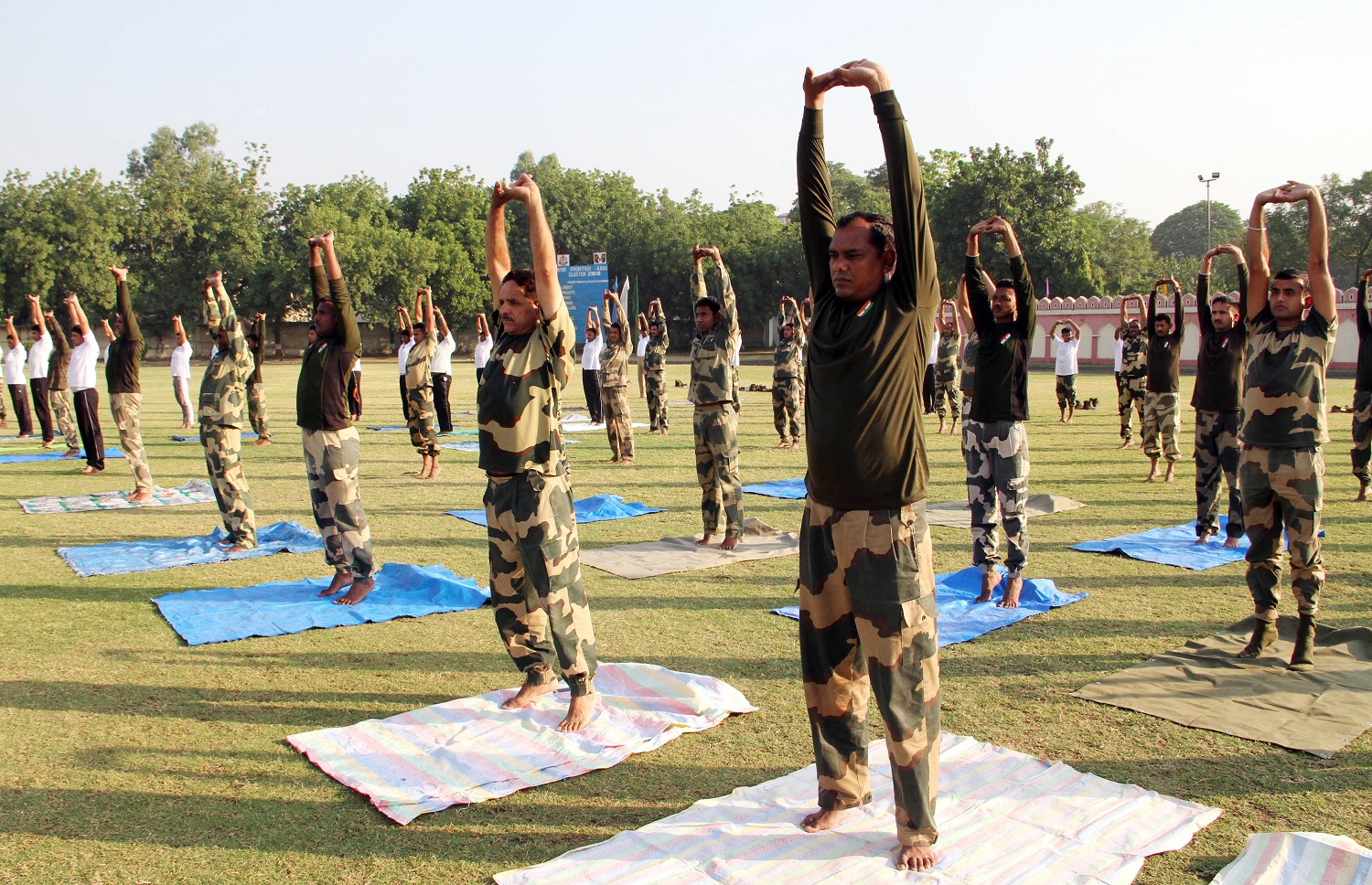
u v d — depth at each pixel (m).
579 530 9.16
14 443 16.08
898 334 3.10
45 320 15.31
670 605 6.59
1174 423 11.38
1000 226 6.26
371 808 3.77
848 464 3.13
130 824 3.66
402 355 17.36
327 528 6.65
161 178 52.56
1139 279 59.19
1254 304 5.34
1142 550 7.91
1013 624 6.09
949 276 44.56
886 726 3.21
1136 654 5.54
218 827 3.63
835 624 3.37
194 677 5.27
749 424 18.67
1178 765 4.08
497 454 4.37
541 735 4.36
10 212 45.56
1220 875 3.07
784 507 10.27
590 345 18.16
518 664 4.73
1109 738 4.37
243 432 17.42
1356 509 9.48
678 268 55.56
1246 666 5.20
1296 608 6.27
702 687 4.79
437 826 3.62
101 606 6.61
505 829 3.59
